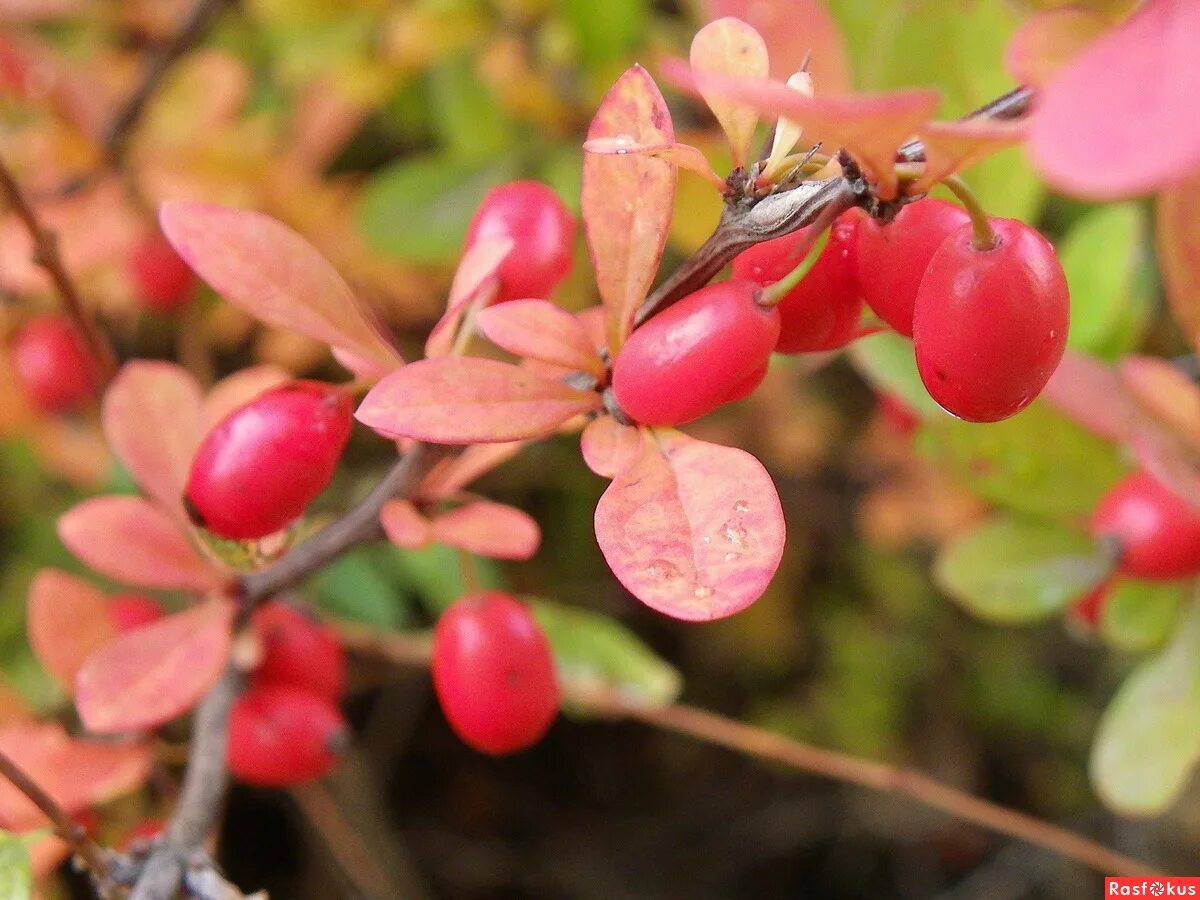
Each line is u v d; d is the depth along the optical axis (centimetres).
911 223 9
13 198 12
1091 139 7
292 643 13
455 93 19
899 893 29
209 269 10
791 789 29
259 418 10
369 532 11
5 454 20
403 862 25
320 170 20
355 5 18
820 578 27
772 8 12
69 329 16
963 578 14
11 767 10
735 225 9
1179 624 13
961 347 8
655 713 14
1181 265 12
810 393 24
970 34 12
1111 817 27
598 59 17
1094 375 13
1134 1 9
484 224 11
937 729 28
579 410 10
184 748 12
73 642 12
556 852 28
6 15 16
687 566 9
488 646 11
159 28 19
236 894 11
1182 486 12
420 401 9
